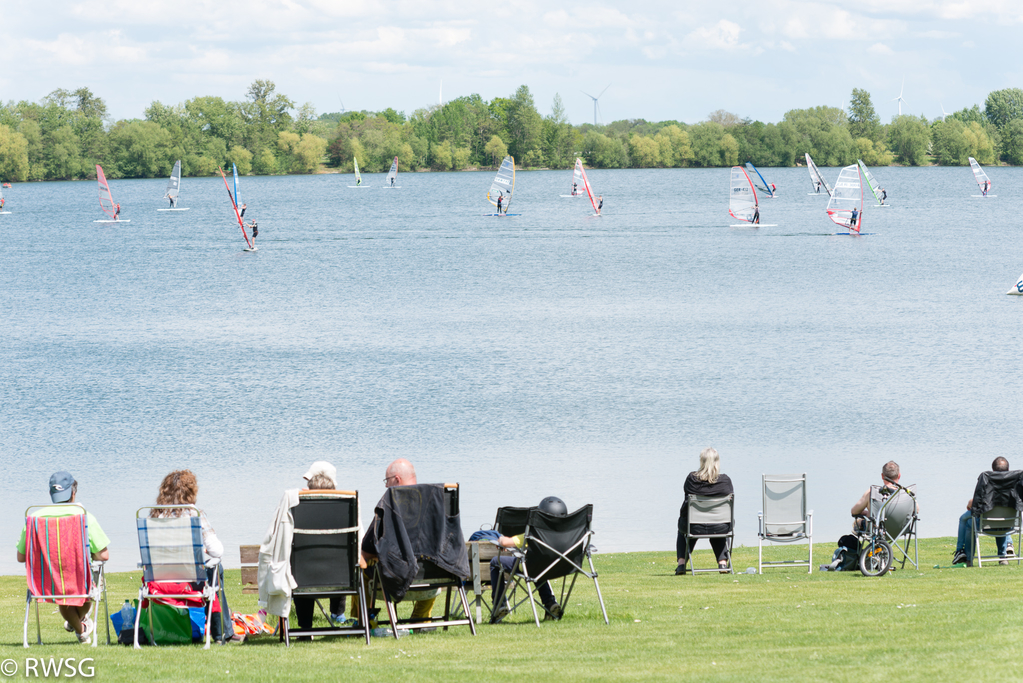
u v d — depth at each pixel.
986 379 92.62
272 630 28.16
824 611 27.81
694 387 90.12
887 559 36.03
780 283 173.38
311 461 65.31
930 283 171.62
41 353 111.00
